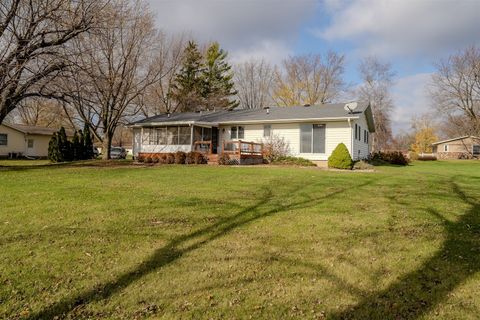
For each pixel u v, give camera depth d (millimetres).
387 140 45625
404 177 11383
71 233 4516
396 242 4246
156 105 33406
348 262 3605
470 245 4117
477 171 16047
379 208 6160
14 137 32562
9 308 2668
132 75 22875
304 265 3529
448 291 2943
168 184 9133
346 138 17359
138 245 4090
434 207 6266
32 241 4188
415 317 2539
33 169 14273
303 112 19656
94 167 15641
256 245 4125
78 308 2680
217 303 2766
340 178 10719
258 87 43594
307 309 2668
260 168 14711
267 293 2932
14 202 6445
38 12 14188
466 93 37906
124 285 3064
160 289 2998
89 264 3514
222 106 39844
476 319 2504
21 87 14141
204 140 21312
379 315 2570
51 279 3168
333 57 40594
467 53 36875
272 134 19516
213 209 5957
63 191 7793
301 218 5375
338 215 5590
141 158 20922
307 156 18391
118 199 6805
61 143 25844
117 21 18766
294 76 41625
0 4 13570
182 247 4039
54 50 14477
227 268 3449
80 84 15492
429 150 55594
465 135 42031
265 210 5918
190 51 37875
